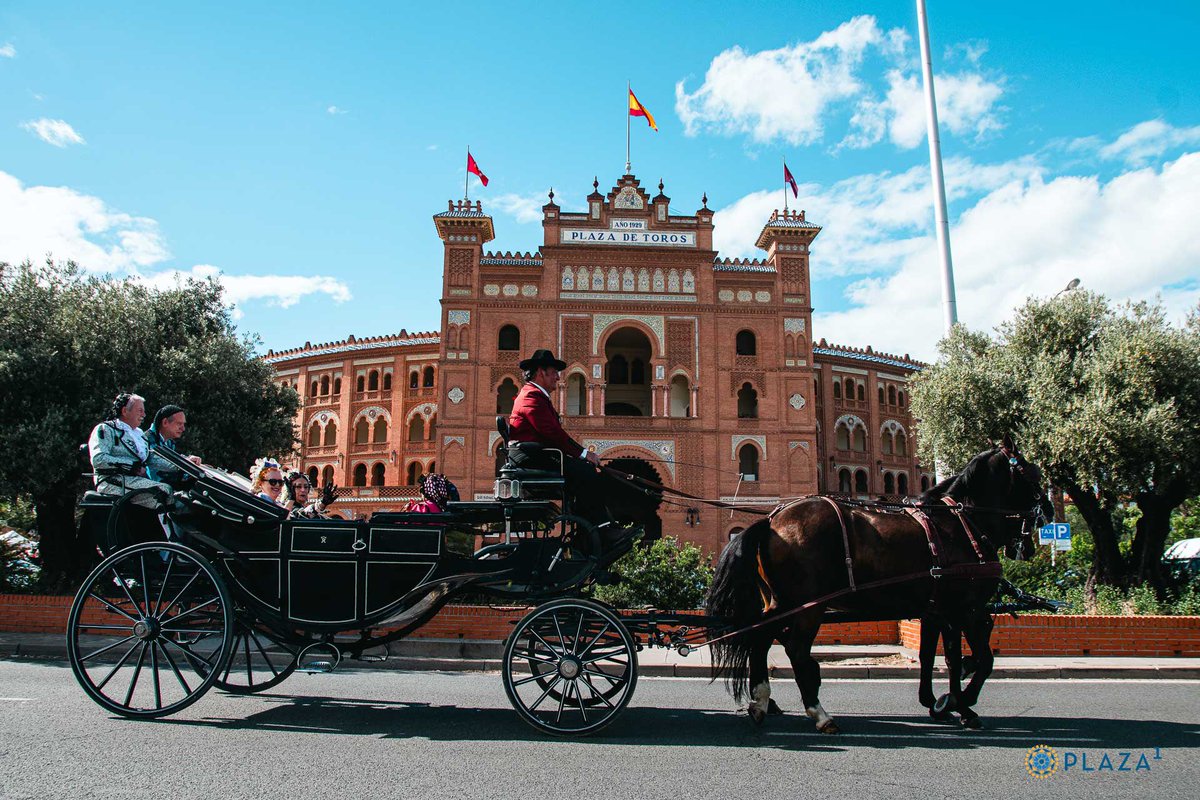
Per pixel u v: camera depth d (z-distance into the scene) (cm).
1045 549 2080
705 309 4409
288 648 761
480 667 1180
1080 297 1869
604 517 744
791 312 4453
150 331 2038
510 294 4406
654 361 4356
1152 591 1514
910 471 5653
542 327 4353
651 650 1330
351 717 734
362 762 569
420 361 5428
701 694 962
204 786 503
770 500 4250
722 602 751
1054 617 1257
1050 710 845
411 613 720
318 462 5625
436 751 607
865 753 627
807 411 4353
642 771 560
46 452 1700
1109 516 1739
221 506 733
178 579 747
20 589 1850
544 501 723
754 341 4500
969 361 1897
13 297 1877
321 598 722
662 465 4269
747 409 4575
